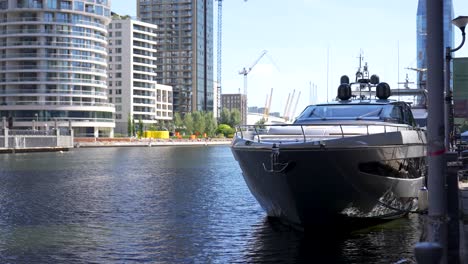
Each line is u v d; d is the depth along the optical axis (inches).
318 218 498.0
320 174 458.6
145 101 6417.3
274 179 475.8
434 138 271.3
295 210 493.4
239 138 518.3
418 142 538.3
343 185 467.5
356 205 493.0
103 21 5152.6
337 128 510.3
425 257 194.1
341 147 449.1
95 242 511.2
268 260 430.6
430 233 273.9
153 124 6505.9
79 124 4904.0
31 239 527.5
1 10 4643.2
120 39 6195.9
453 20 625.0
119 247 491.5
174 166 1758.1
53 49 4790.8
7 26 4726.9
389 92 626.2
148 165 1827.0
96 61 5036.9
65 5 4788.4
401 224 556.7
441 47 269.9
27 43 4729.3
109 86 6220.5
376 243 474.0
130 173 1430.9
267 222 601.3
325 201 478.9
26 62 4771.2
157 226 598.5
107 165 1835.6
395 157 489.4
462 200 572.4
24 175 1371.8
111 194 916.6
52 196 887.7
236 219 639.8
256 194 548.7
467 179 844.6
